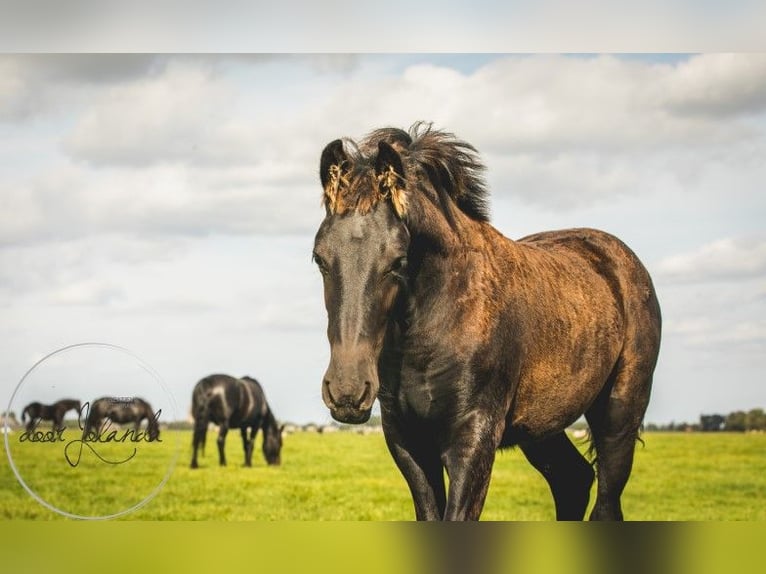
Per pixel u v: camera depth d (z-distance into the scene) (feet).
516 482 47.55
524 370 15.90
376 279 12.42
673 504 40.57
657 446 78.79
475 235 15.48
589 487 19.99
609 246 20.04
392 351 14.42
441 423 14.70
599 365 17.79
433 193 14.83
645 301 19.77
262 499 40.09
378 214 12.64
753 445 79.82
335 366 12.00
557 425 17.38
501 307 15.11
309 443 91.25
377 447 83.76
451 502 14.35
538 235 20.77
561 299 16.96
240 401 64.28
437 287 14.33
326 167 12.94
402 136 15.12
